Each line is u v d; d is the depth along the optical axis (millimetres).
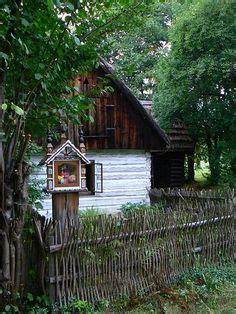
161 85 15812
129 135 12773
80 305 4492
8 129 4062
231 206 6508
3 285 4055
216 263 6234
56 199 6000
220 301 5027
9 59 3787
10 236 4090
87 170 11125
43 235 4523
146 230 5281
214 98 15125
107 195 12680
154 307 4789
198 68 13719
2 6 3297
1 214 3973
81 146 6258
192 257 5906
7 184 4016
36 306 4352
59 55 3938
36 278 4582
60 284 4551
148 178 13312
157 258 5430
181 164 16984
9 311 4062
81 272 4668
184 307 4824
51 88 4262
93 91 4863
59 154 5949
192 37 14109
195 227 5965
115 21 4355
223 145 14891
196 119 15656
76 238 4586
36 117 4391
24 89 4055
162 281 5391
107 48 4566
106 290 4875
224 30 13555
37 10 3580
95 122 12312
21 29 3596
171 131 16078
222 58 13461
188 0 16094
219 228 6348
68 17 3602
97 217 5121
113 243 4922
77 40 3490
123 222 5055
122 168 12961
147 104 17906
